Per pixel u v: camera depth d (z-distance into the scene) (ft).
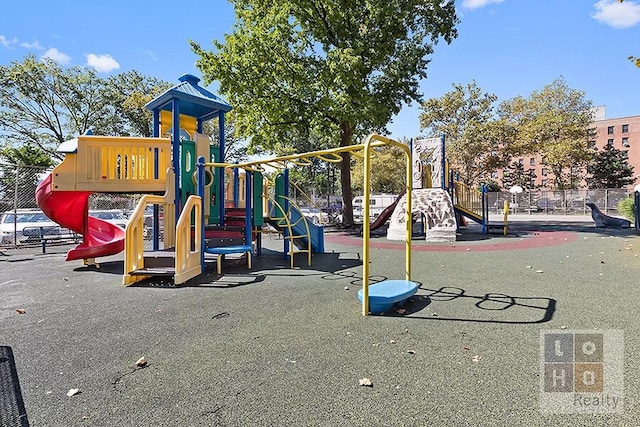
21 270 22.70
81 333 11.06
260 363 8.72
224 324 11.68
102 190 22.67
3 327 11.69
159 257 19.47
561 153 92.68
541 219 75.20
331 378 7.89
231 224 25.86
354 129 54.70
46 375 8.30
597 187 126.00
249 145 52.54
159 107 26.78
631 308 12.42
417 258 24.93
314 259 25.44
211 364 8.72
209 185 24.99
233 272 20.68
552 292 14.82
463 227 51.26
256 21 49.14
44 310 13.64
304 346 9.71
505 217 41.39
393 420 6.32
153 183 23.20
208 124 91.76
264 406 6.84
